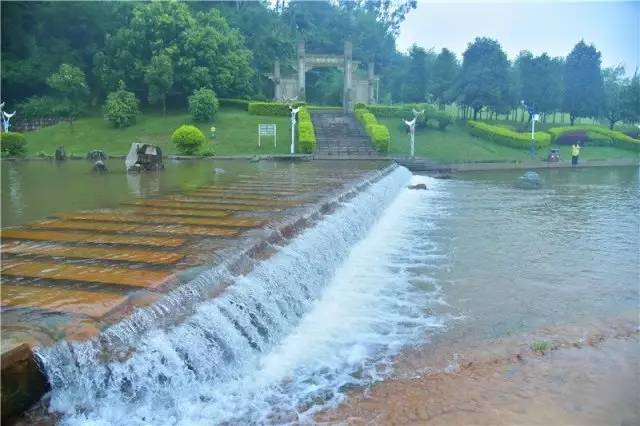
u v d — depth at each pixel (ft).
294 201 30.27
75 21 112.98
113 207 28.43
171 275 15.03
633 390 13.42
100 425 10.62
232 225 22.65
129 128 102.01
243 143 92.84
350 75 125.59
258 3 157.99
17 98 115.34
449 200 48.85
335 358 15.20
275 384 13.56
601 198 49.73
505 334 17.12
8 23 105.81
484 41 119.34
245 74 122.21
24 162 69.46
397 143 96.73
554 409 12.53
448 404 12.68
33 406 10.30
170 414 11.66
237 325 14.65
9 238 20.15
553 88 120.88
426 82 142.00
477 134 107.34
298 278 19.57
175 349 12.23
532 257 27.25
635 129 130.11
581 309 19.52
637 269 24.95
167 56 107.45
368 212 35.81
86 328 11.50
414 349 15.89
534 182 58.23
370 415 12.16
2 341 10.48
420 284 22.56
